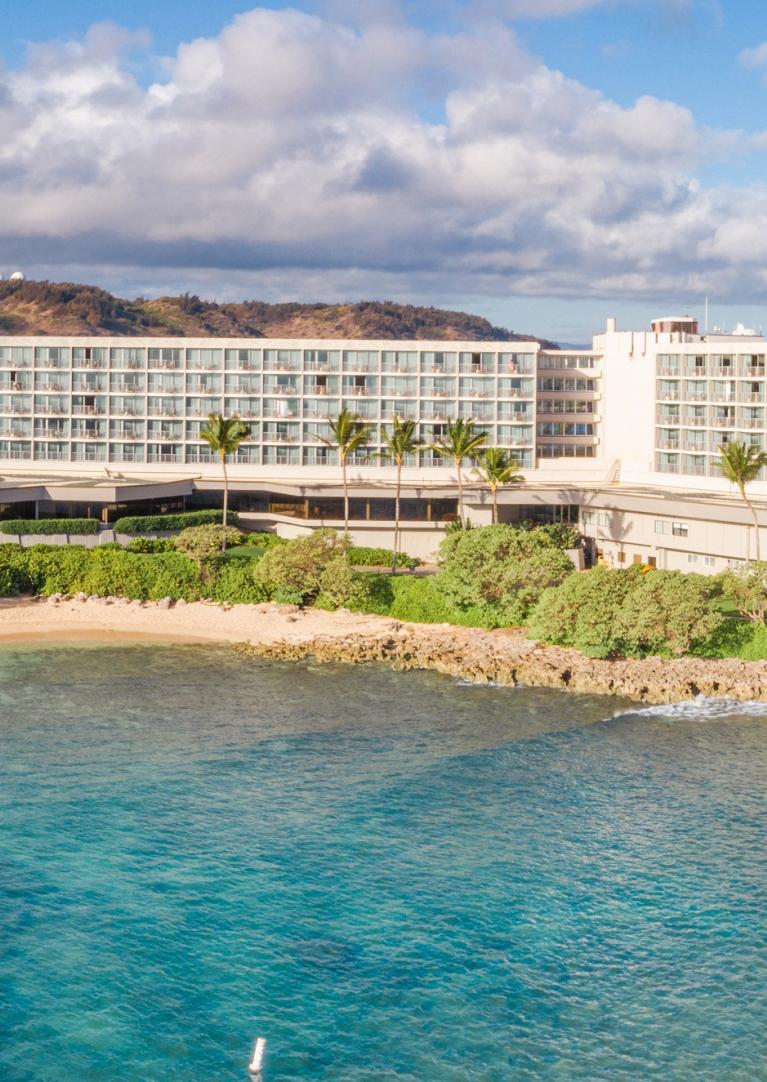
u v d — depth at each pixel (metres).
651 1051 48.88
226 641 113.62
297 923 58.34
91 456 172.88
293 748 82.56
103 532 142.50
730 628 105.50
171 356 171.25
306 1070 47.44
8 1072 46.97
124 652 108.75
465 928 58.12
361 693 96.19
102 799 72.69
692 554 133.50
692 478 150.00
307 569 123.94
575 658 104.00
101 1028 49.81
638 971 54.59
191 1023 50.31
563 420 182.62
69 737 84.00
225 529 133.50
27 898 60.19
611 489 149.50
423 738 85.06
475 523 152.88
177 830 68.50
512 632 113.50
